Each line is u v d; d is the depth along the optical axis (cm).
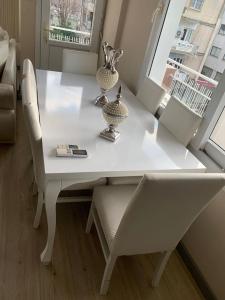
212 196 118
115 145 157
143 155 154
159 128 193
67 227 186
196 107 229
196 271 171
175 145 175
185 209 119
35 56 372
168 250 145
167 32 249
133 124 189
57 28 362
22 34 351
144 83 245
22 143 267
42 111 177
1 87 235
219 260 155
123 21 317
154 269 174
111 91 238
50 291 146
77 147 145
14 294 141
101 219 146
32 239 172
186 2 239
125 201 152
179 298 159
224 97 164
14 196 201
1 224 178
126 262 174
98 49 390
